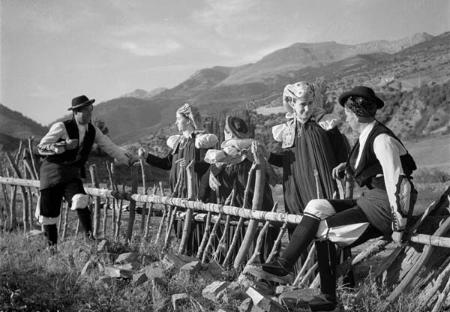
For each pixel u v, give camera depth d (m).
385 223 3.72
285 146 5.27
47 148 5.87
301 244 3.88
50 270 4.99
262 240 5.47
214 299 4.14
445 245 3.68
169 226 6.04
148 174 22.47
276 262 3.95
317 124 5.17
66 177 6.03
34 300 4.25
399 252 4.02
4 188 8.38
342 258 4.69
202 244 5.64
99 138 6.40
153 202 6.22
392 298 3.84
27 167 7.98
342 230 3.80
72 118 6.09
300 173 5.12
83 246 5.53
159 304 4.18
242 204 5.78
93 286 4.58
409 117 124.50
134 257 5.32
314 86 5.22
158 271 4.76
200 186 6.13
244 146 5.69
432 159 56.00
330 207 3.89
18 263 5.12
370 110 3.79
